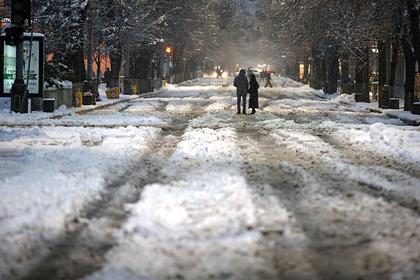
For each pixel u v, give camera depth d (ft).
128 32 451.53
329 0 351.25
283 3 479.00
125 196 89.81
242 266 56.85
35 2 319.06
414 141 163.02
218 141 159.02
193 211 78.02
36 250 62.59
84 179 98.73
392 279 53.72
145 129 190.49
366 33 331.77
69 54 333.62
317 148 150.20
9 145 148.56
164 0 567.59
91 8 342.23
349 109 326.03
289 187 98.43
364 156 139.74
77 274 55.77
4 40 256.11
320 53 531.09
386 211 81.10
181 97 456.45
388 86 319.68
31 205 79.25
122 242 64.90
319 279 53.93
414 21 271.69
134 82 526.57
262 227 71.05
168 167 116.37
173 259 58.80
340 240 66.64
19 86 250.98
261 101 395.75
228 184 95.55
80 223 74.02
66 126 204.74
